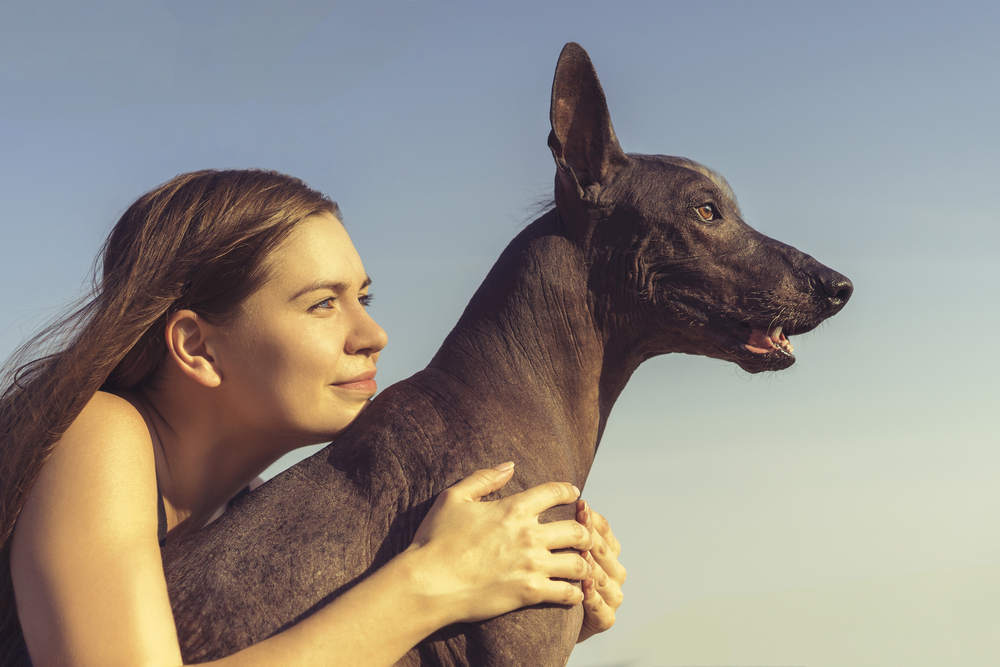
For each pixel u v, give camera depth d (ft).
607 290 8.84
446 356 8.43
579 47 8.80
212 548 6.82
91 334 6.42
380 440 7.36
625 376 9.36
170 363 7.03
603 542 7.67
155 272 6.65
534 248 8.83
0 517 6.06
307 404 6.89
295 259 6.84
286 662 5.38
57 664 5.35
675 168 9.06
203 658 6.28
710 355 9.17
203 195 6.98
